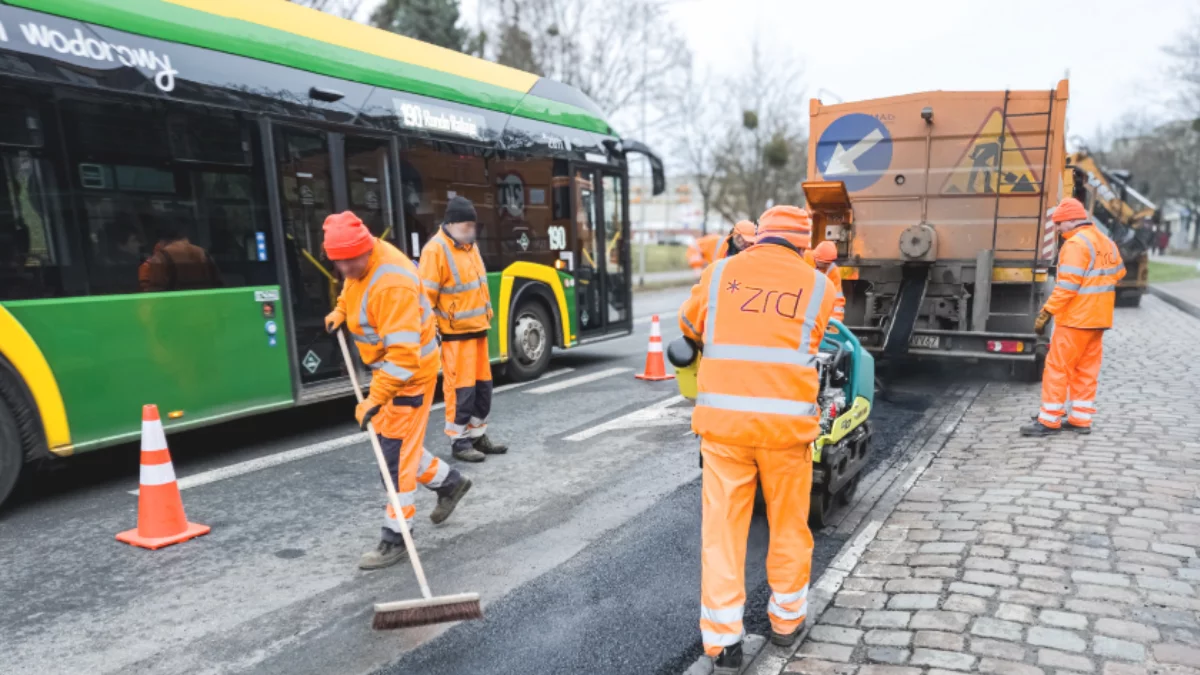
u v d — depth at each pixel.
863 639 3.21
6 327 4.79
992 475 5.16
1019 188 8.16
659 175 11.16
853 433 4.77
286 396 6.44
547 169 9.45
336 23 7.12
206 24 5.89
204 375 5.84
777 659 3.12
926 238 8.37
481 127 8.41
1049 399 6.02
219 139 5.91
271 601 3.78
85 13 5.14
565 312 9.82
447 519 4.82
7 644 3.38
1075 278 5.74
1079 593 3.39
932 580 3.65
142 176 5.44
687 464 5.88
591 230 10.35
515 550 4.35
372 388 4.00
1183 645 2.95
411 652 3.31
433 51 8.22
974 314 8.27
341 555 4.32
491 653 3.30
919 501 4.82
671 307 18.58
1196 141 46.09
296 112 6.45
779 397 2.95
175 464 6.02
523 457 6.09
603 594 3.82
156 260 5.54
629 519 4.79
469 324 5.80
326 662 3.24
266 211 6.25
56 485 5.58
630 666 3.19
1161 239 50.59
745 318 3.02
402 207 7.43
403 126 7.44
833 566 3.94
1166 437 5.70
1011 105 8.10
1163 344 10.52
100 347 5.23
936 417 7.13
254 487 5.46
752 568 4.11
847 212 8.94
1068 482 4.81
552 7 22.09
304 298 6.58
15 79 4.77
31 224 4.88
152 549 4.40
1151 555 3.72
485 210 8.49
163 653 3.31
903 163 8.61
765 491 3.14
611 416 7.38
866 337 8.40
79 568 4.15
